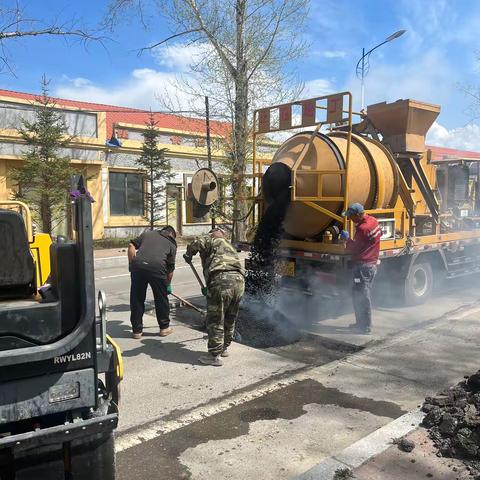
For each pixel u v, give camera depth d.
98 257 13.85
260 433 3.73
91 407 2.61
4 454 2.53
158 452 3.47
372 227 6.34
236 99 14.69
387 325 6.82
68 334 2.47
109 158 17.89
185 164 20.20
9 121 15.16
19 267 2.65
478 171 10.27
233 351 5.69
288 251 7.45
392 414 4.03
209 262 5.27
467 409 3.61
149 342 6.01
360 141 7.61
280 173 7.21
